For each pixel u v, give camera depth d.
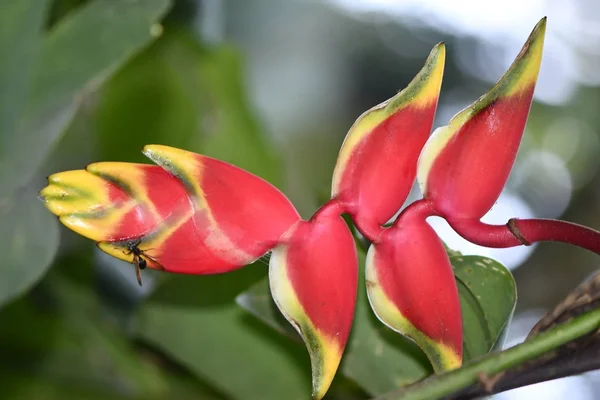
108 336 0.98
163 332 0.88
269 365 0.88
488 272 0.71
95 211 0.63
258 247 0.64
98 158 1.15
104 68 0.82
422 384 0.65
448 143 0.65
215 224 0.63
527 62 0.64
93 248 1.04
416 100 0.64
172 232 0.63
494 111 0.64
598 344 0.65
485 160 0.65
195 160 0.63
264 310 0.75
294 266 0.64
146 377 0.96
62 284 1.00
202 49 1.18
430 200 0.66
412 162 0.65
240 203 0.64
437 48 0.64
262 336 0.87
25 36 0.81
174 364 0.96
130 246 0.63
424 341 0.66
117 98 1.13
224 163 0.64
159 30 0.83
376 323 0.75
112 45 0.82
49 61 0.82
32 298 0.96
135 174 0.63
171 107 1.15
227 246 0.64
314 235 0.65
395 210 0.65
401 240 0.65
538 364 0.65
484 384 0.64
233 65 1.19
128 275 1.06
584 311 0.67
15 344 0.95
